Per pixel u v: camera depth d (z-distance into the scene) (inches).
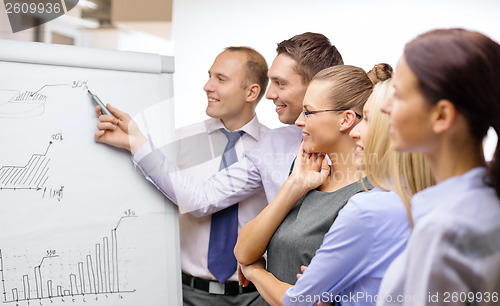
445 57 27.3
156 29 91.2
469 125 28.2
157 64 58.9
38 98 52.5
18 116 51.4
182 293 62.4
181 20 88.7
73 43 91.3
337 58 59.2
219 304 63.5
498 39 76.3
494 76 27.4
